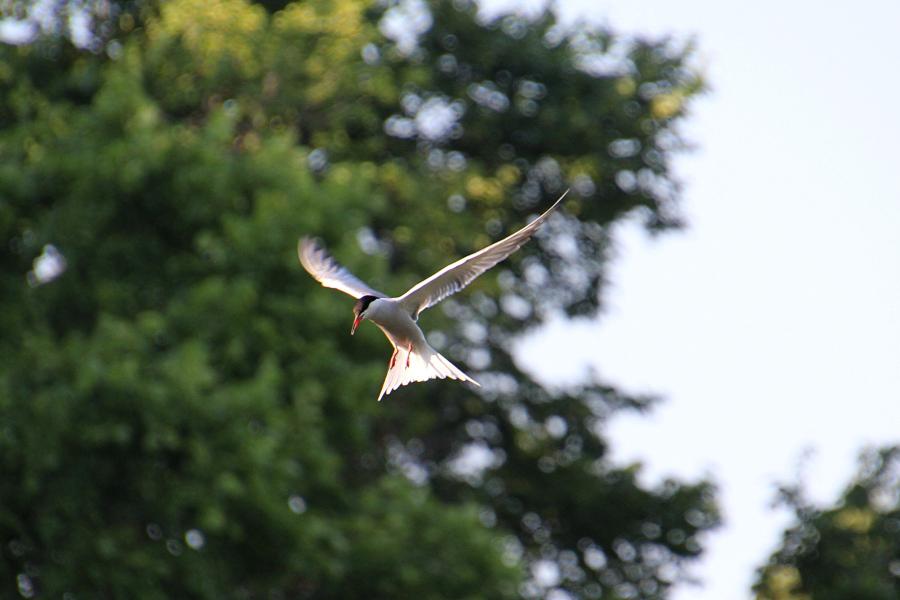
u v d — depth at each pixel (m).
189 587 18.36
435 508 20.91
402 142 29.11
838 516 27.72
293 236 20.30
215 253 20.27
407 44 29.03
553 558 29.56
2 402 17.94
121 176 20.33
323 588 20.62
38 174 20.69
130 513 18.95
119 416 18.14
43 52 26.47
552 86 29.09
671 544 28.97
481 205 28.92
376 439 26.88
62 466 18.22
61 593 17.94
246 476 18.48
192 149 20.81
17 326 19.80
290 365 20.05
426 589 20.02
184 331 19.69
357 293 11.02
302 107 25.69
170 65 25.02
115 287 20.36
